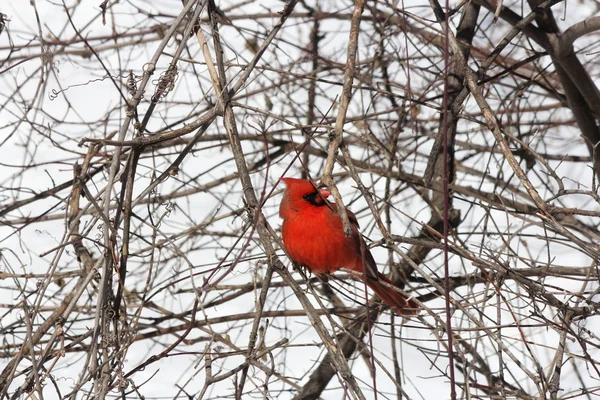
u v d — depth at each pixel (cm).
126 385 639
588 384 920
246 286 923
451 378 494
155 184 728
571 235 563
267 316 909
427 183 841
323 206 716
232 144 674
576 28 863
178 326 899
